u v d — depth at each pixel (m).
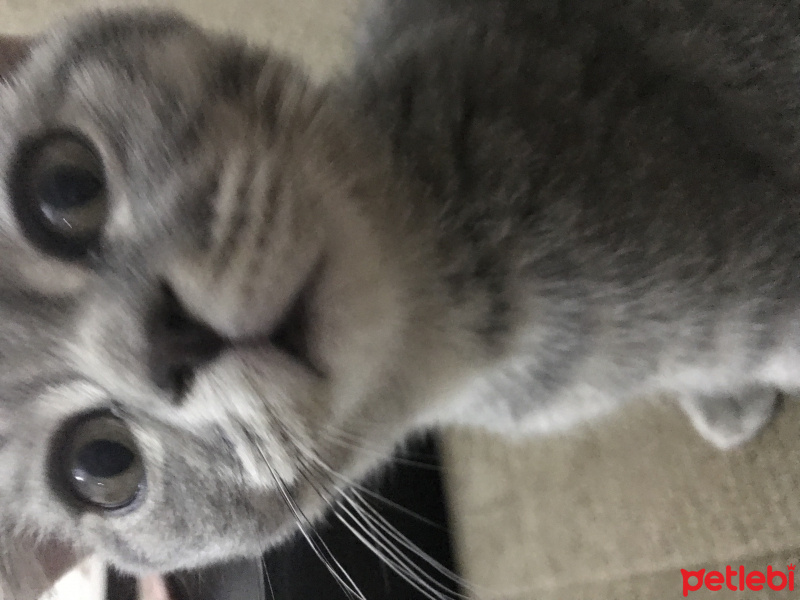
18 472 0.14
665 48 0.14
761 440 0.20
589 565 0.24
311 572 0.21
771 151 0.14
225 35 0.13
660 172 0.13
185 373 0.11
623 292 0.14
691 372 0.16
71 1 0.27
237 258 0.11
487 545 0.27
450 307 0.14
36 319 0.12
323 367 0.12
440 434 0.28
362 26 0.18
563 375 0.15
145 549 0.15
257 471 0.12
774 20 0.14
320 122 0.13
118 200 0.12
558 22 0.14
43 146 0.12
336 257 0.12
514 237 0.14
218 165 0.11
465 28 0.15
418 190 0.13
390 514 0.25
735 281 0.14
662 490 0.22
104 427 0.14
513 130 0.13
